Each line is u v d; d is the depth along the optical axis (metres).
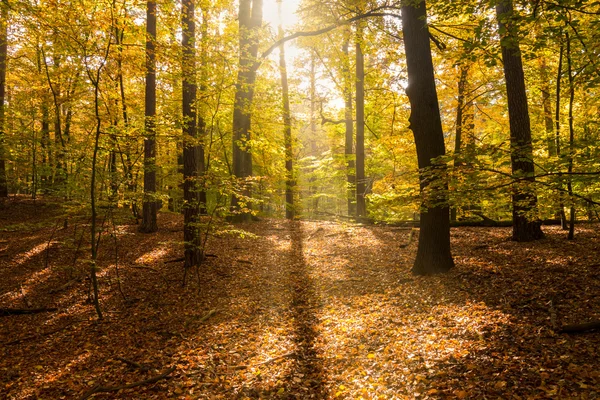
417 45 8.41
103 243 13.23
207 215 10.82
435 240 8.80
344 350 6.37
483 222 13.65
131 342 7.45
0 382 6.12
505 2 5.37
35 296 9.52
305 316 8.01
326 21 12.63
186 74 9.94
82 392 5.80
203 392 5.59
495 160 5.90
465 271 8.38
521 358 4.96
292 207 21.23
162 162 15.91
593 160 5.07
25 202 19.55
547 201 6.57
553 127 13.35
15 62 17.02
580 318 5.64
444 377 4.98
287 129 18.84
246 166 17.34
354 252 11.97
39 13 8.16
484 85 14.37
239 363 6.39
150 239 13.81
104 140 9.45
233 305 8.88
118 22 8.28
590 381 4.26
